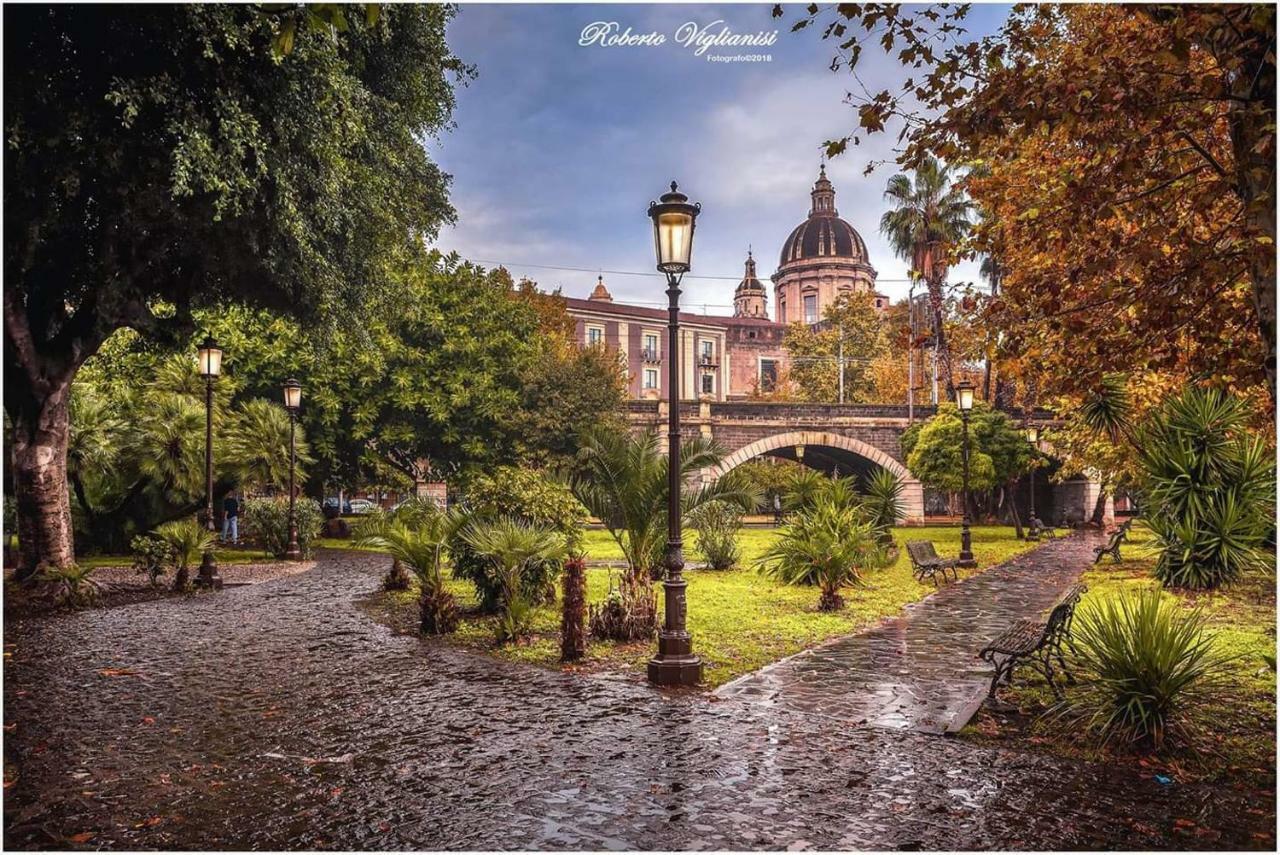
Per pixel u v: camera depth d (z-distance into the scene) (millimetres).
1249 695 6871
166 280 13789
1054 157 8594
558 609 11820
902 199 36938
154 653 9242
